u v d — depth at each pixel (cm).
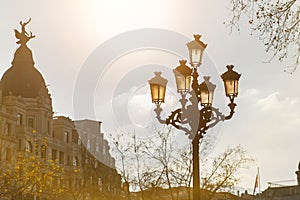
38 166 4372
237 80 1686
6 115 6912
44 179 4497
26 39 8931
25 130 7300
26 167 4462
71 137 8762
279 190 8612
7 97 7288
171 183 3831
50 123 8419
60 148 8525
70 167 8381
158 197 3994
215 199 4378
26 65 8706
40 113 8169
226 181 4128
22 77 8550
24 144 7219
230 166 4131
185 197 4116
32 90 8431
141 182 3778
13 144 6606
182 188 4116
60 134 8612
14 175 4206
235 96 1692
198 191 1678
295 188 8438
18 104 7381
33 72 8681
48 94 8550
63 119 8606
